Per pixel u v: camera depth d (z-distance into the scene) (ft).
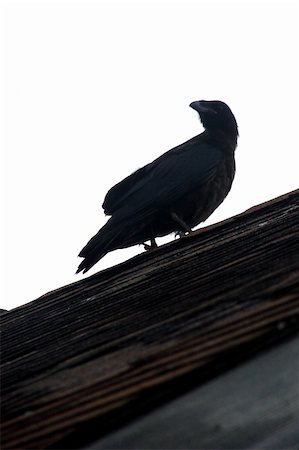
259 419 21.58
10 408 24.36
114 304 35.86
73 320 36.01
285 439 22.44
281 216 41.52
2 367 31.30
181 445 20.62
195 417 20.90
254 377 21.67
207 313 27.12
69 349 29.86
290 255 31.73
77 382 24.49
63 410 22.40
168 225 61.16
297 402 22.11
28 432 21.80
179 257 40.93
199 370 21.54
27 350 33.17
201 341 23.49
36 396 24.61
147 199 59.88
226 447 21.03
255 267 31.83
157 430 20.70
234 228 42.93
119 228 57.67
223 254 37.40
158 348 24.72
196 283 33.06
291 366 22.13
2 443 21.66
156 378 22.00
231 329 23.48
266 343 21.97
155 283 36.88
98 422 21.04
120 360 25.22
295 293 24.90
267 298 25.86
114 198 61.11
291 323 22.30
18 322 40.63
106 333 30.30
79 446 20.68
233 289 29.27
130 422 20.86
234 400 21.34
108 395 22.18
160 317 29.37
